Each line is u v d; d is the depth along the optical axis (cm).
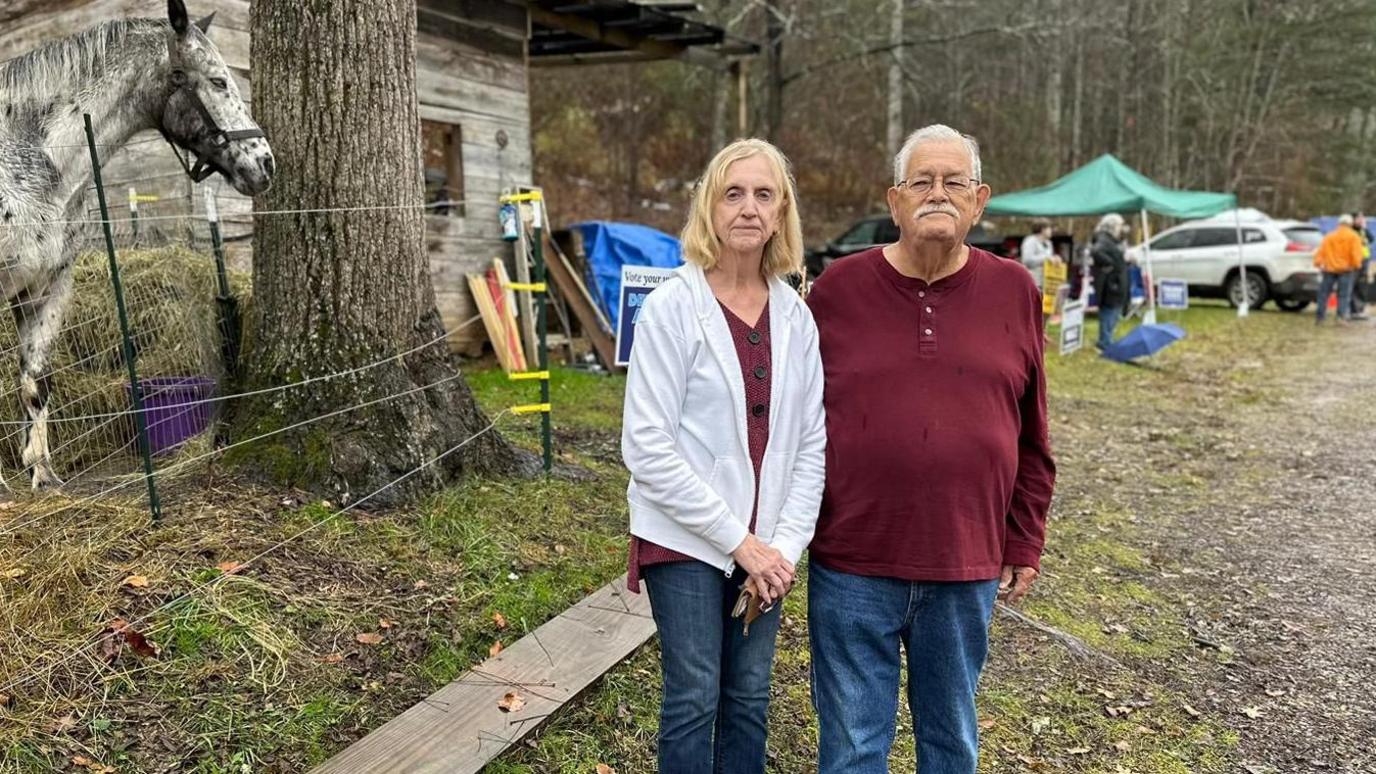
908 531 202
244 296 466
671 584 202
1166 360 1165
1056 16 1862
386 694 271
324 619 292
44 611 268
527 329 825
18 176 355
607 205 2286
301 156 373
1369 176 3400
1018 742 309
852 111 2883
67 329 405
